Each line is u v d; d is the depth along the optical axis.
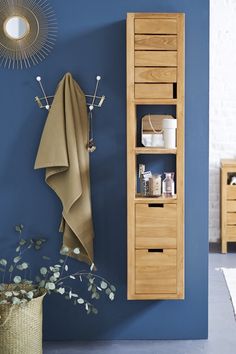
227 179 5.96
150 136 3.70
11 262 3.81
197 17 3.70
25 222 3.79
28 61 3.72
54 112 3.64
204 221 3.79
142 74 3.53
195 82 3.73
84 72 3.73
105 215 3.79
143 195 3.66
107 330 3.85
